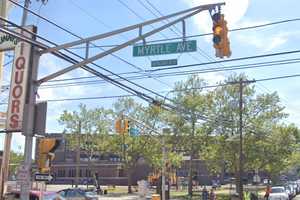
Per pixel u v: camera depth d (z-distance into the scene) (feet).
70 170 378.32
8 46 70.59
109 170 365.81
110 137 244.22
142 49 54.19
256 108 194.80
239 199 154.10
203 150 205.77
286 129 206.39
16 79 69.56
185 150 210.59
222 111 193.26
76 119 256.32
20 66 69.67
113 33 54.75
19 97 69.05
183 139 204.23
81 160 377.50
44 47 56.65
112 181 362.53
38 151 60.75
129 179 244.42
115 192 253.65
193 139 202.39
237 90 191.72
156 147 219.41
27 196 58.95
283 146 207.10
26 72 69.05
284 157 213.46
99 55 57.11
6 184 106.52
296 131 212.23
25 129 59.47
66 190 121.39
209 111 194.80
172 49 53.26
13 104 69.31
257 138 194.08
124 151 237.45
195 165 307.78
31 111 59.98
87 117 256.11
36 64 61.31
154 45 53.78
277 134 202.90
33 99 60.49
